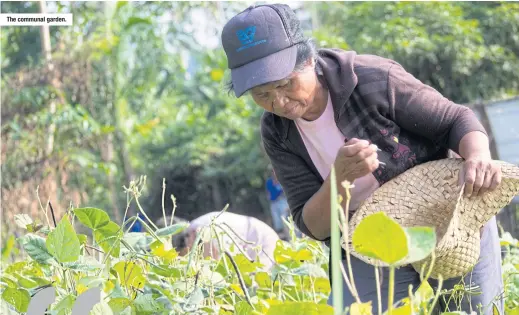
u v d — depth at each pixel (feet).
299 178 9.53
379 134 8.87
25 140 29.32
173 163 55.62
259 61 8.28
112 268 8.63
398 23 42.57
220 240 9.09
